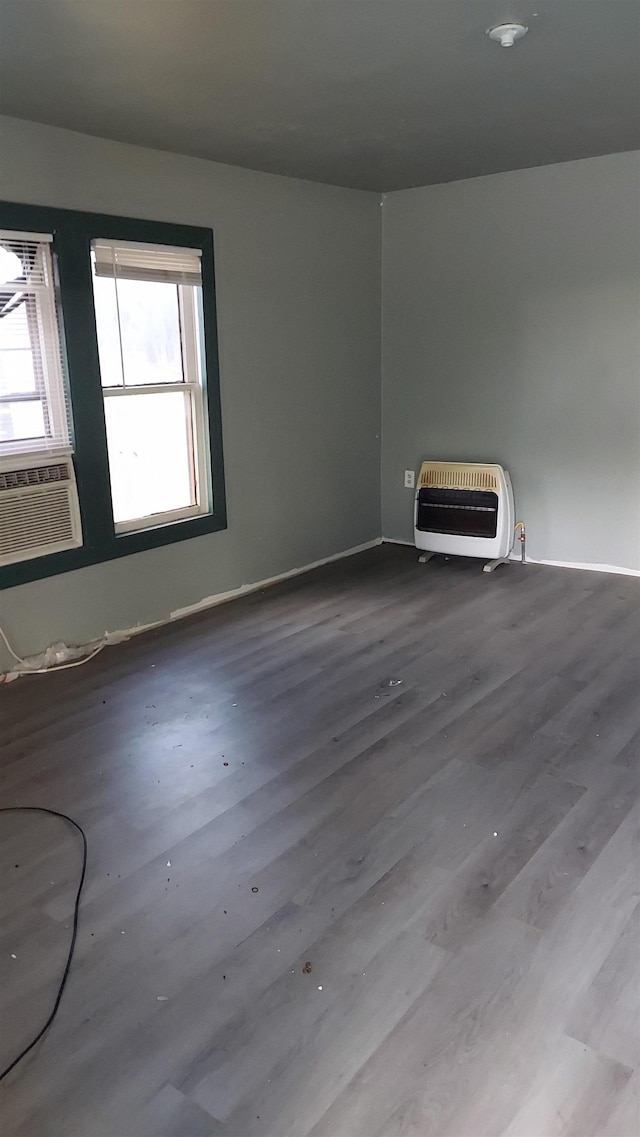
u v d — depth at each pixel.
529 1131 1.50
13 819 2.48
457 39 2.40
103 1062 1.67
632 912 2.04
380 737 2.93
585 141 3.83
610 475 4.65
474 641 3.80
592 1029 1.71
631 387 4.47
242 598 4.51
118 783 2.67
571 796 2.54
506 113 3.25
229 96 2.89
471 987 1.83
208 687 3.37
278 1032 1.72
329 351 4.90
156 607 4.08
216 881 2.20
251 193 4.20
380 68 2.64
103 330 3.65
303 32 2.31
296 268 4.56
